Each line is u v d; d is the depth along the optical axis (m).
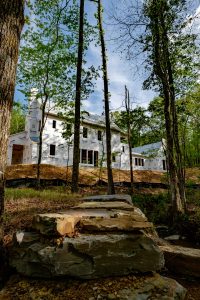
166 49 10.90
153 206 12.12
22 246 3.23
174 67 11.88
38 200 6.94
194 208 11.75
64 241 3.10
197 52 10.82
